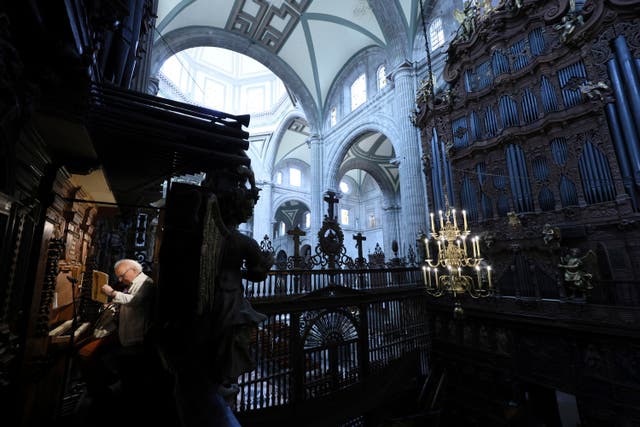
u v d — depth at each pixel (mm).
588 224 8195
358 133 19438
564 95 9117
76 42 1852
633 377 6836
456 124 12016
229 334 2537
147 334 2564
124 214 5664
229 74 32500
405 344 9938
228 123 3086
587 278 7691
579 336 7719
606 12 8383
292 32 20641
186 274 2133
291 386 6836
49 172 2963
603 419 7215
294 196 31484
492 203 10453
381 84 18609
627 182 7656
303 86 23234
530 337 8789
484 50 11305
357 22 18203
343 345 7961
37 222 2873
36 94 1923
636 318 6777
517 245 9477
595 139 8398
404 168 14562
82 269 5160
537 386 10000
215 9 18500
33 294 2791
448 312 10688
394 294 9836
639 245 7414
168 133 2676
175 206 2221
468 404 9859
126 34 3598
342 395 7582
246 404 6324
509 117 10188
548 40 9664
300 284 7469
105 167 3449
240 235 2943
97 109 2393
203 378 2346
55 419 3211
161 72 24516
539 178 9391
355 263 9070
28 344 2754
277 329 7062
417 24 15789
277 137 29375
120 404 2346
